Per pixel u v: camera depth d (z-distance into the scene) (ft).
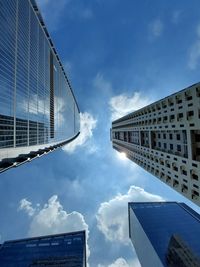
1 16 209.67
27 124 285.02
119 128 437.17
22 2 285.64
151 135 208.64
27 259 303.68
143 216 347.36
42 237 347.15
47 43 433.89
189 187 136.56
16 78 248.93
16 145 242.99
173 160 156.97
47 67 422.82
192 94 126.82
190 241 285.43
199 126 120.47
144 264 307.58
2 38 211.20
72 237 341.21
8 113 222.28
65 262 289.74
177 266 243.40
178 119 144.05
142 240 316.81
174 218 340.39
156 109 187.52
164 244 282.36
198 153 128.67
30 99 302.25
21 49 271.90
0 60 204.03
